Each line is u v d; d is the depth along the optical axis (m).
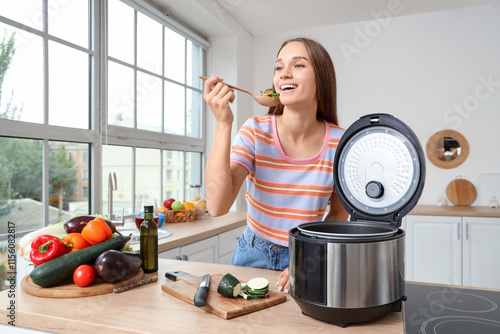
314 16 3.45
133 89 2.66
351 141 0.90
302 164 1.13
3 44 1.71
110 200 2.11
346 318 0.70
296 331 0.69
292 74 1.05
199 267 1.16
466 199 3.30
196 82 3.48
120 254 0.94
